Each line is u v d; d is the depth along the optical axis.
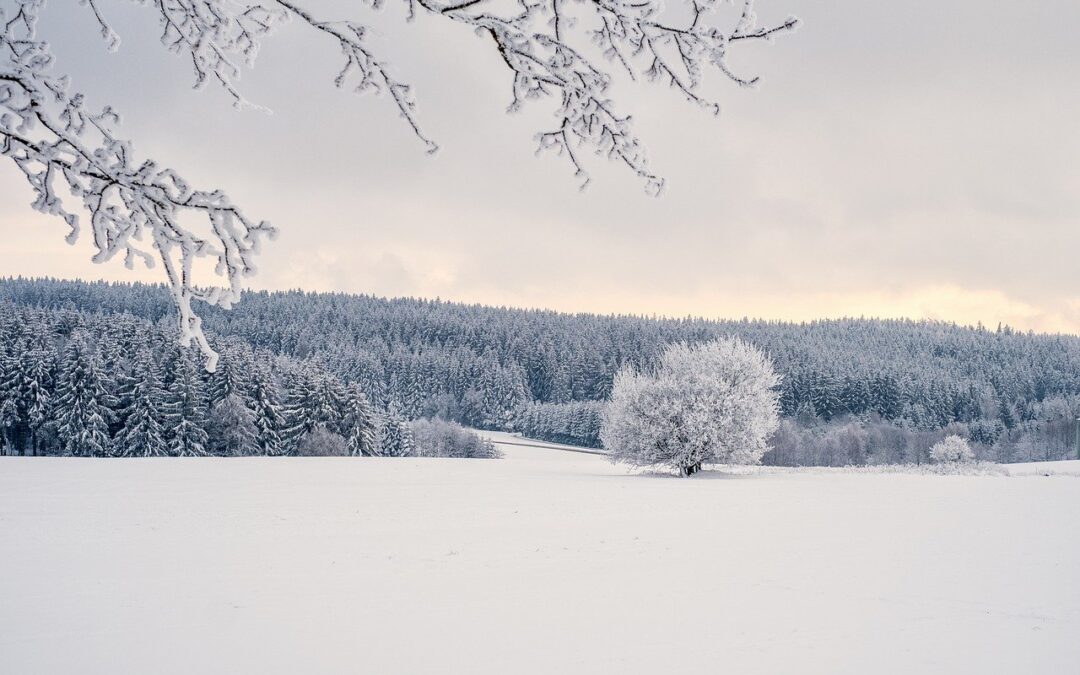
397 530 15.88
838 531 15.45
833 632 7.37
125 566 11.45
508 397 127.44
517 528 16.19
